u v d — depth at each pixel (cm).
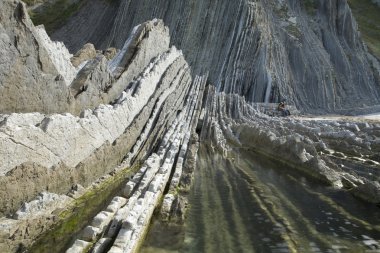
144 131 1577
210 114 2723
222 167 1560
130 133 1430
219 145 1948
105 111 1224
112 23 5388
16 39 891
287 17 5200
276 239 847
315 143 1758
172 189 1142
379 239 858
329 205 1084
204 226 903
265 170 1518
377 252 794
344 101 4647
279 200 1121
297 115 3578
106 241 707
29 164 817
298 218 979
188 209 1011
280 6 5366
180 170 1281
